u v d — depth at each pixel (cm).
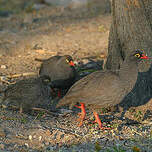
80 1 3644
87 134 1338
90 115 1545
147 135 1322
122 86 1316
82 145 1248
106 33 2616
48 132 1344
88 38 2530
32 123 1427
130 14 1595
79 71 1958
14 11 3562
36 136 1319
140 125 1440
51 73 1678
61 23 2958
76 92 1368
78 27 2806
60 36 2603
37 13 3391
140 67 1572
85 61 2069
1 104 1597
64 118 1511
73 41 2475
